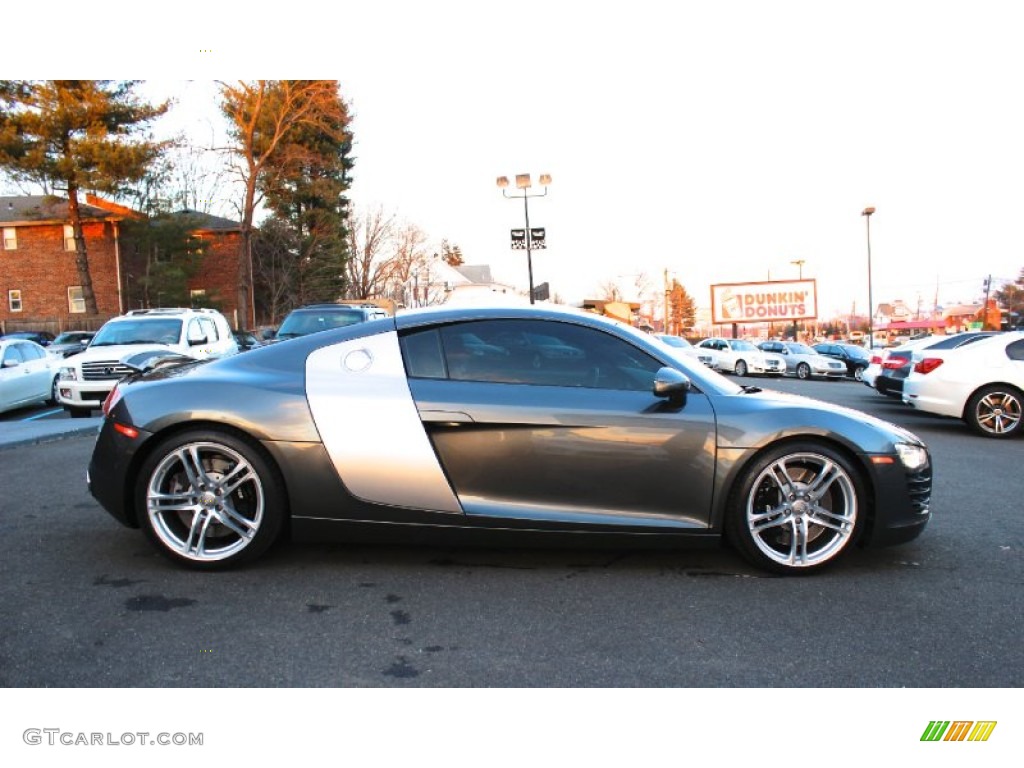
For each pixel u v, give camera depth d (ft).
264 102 106.32
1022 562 12.55
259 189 113.19
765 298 177.78
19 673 8.36
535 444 11.37
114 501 11.60
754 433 11.45
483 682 8.37
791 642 9.37
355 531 11.51
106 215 114.52
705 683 8.39
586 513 11.44
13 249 119.55
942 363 30.81
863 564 12.37
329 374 11.76
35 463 20.85
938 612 10.34
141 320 36.88
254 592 10.81
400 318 12.33
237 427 11.28
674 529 11.47
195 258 115.14
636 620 9.98
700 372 12.28
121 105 94.84
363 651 9.01
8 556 12.30
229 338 41.96
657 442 11.41
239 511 11.73
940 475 20.74
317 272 128.57
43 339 95.40
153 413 11.37
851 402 46.32
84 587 10.92
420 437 11.35
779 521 11.68
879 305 282.36
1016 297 214.69
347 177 142.41
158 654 8.84
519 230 73.51
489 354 11.93
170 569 11.72
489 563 12.18
